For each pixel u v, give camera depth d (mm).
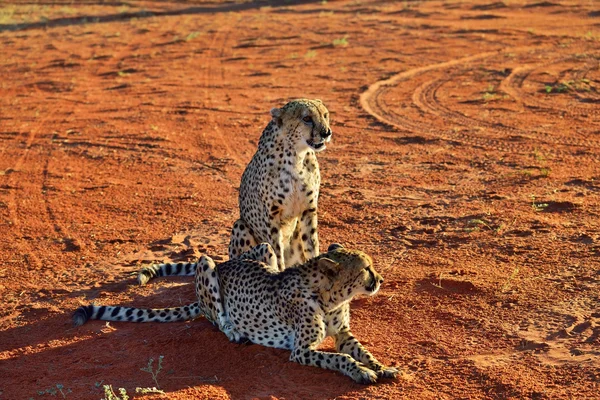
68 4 45938
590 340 6715
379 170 13367
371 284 6586
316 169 8266
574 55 22609
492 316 7387
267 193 8133
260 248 7699
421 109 17859
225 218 11398
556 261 8562
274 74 23312
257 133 16672
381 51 25938
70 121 18859
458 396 6004
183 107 19578
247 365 6801
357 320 7562
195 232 10875
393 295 8031
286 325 6898
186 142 16234
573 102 17438
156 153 15484
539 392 5934
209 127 17391
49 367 7090
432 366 6527
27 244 10742
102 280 9258
